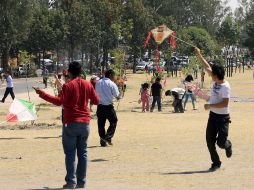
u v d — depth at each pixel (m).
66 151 10.85
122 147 17.00
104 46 91.75
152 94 32.47
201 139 18.64
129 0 98.88
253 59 130.50
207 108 12.59
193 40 99.38
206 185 11.02
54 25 89.50
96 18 91.69
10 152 16.34
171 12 133.25
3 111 32.06
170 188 10.75
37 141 18.84
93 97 10.98
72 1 92.19
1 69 81.88
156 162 14.09
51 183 11.60
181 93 31.36
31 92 52.16
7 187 11.15
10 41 81.44
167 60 77.06
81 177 10.93
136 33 98.56
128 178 11.91
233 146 16.75
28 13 82.19
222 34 130.75
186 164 13.68
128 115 29.41
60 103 10.75
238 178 11.76
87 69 99.56
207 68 12.91
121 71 37.59
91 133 20.94
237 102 38.94
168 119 26.77
